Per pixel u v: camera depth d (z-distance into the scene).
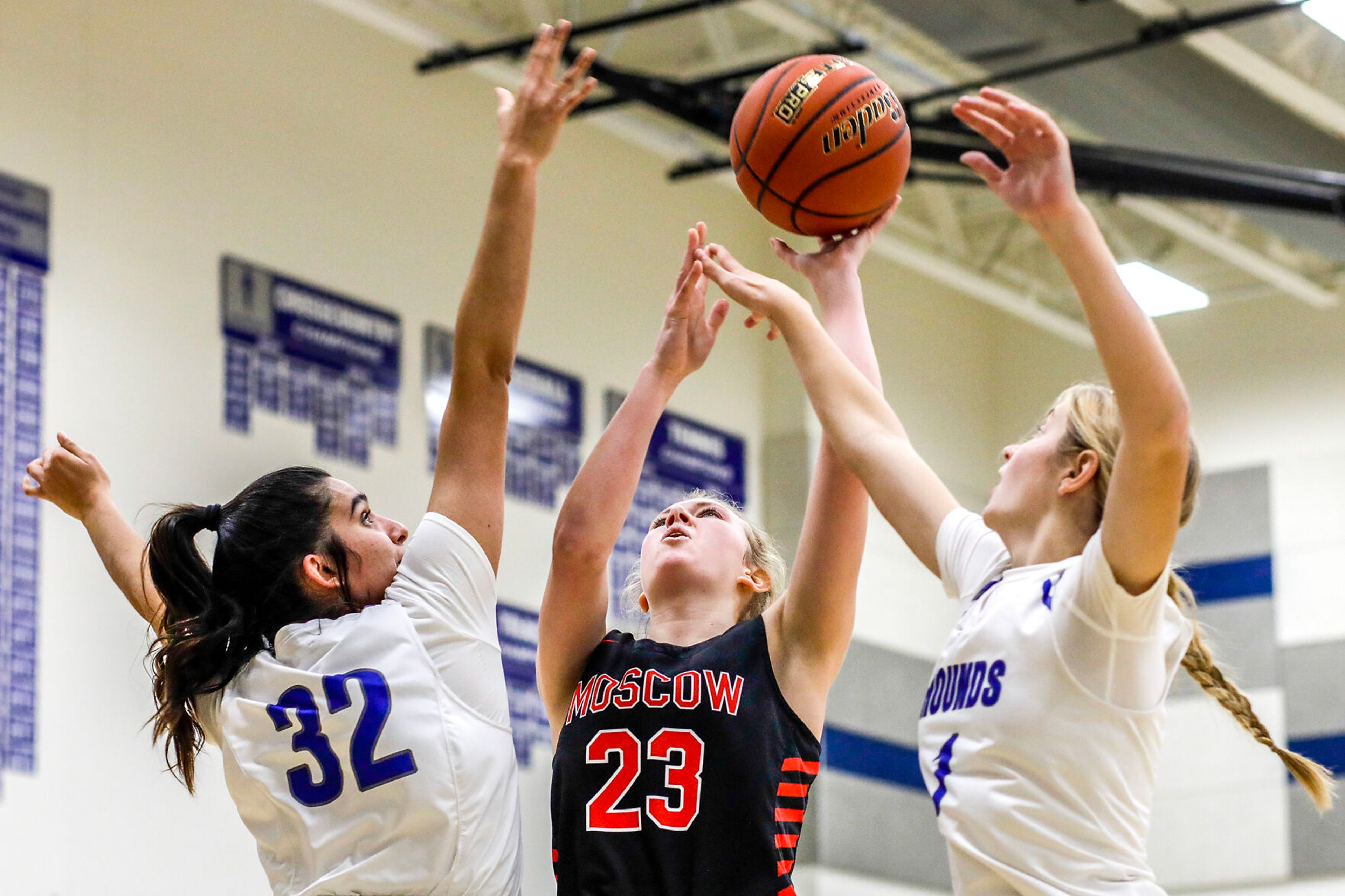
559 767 3.58
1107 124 11.91
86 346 9.59
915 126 11.44
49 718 8.97
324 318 10.95
